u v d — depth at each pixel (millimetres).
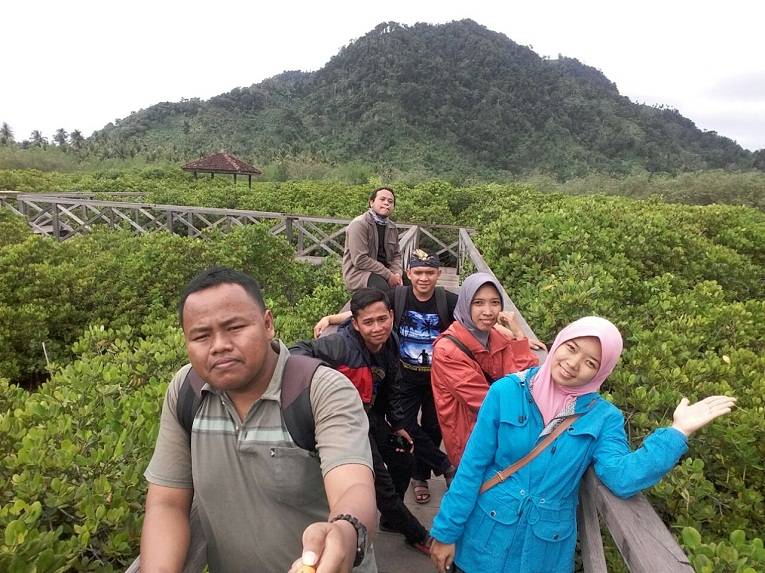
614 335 1560
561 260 5281
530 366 2346
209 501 1280
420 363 2863
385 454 2471
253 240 7715
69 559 1704
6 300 5934
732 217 9453
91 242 8172
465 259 8352
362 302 2178
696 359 3127
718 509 2229
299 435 1222
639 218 7027
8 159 33125
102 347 3787
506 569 1706
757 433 2275
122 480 2012
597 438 1604
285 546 1271
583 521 1755
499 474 1721
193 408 1279
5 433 2365
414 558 2662
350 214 14289
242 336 1173
